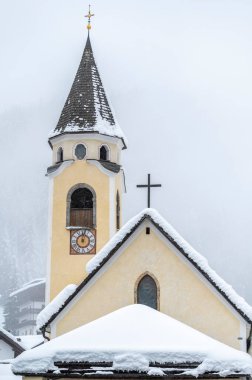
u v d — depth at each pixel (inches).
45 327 1096.2
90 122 1536.7
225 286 1061.1
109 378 773.3
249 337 1064.2
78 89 1590.8
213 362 758.5
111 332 814.5
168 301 1072.8
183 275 1079.0
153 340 795.4
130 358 764.0
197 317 1061.8
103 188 1482.5
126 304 1083.3
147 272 1087.0
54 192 1496.1
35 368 789.2
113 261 1097.4
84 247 1450.5
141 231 1100.5
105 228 1460.4
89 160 1497.3
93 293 1093.8
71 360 784.3
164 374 758.5
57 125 1566.2
